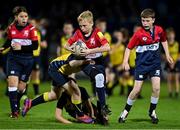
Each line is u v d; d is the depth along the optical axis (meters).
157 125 26.19
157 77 27.06
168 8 74.00
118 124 26.23
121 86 46.38
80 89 27.11
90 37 25.97
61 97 26.81
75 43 25.69
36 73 43.34
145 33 26.64
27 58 28.59
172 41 47.19
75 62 25.67
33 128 24.55
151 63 26.89
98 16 70.69
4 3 68.50
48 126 25.23
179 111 33.78
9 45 28.66
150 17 26.59
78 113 26.44
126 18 71.00
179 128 25.25
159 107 36.28
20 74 28.95
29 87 50.09
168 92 50.62
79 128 24.56
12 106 28.50
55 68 26.12
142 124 26.48
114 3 72.56
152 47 26.81
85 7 71.69
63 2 72.31
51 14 69.62
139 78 26.94
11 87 28.45
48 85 54.50
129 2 73.44
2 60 43.31
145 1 73.94
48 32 61.44
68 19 68.12
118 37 45.72
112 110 33.59
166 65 46.78
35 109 33.03
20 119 27.94
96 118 26.48
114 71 45.34
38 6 71.69
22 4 70.50
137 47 27.06
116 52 45.00
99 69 25.83
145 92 49.38
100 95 25.47
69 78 26.23
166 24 70.44
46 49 57.22
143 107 35.53
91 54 25.95
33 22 41.28
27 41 28.34
